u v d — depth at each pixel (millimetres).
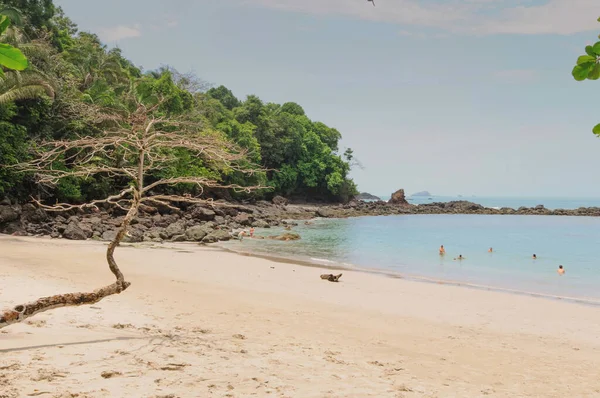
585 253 36812
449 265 28938
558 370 9180
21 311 6004
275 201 82562
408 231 56219
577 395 7531
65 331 8492
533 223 77938
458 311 15383
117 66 56469
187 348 8031
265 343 9180
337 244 38562
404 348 10086
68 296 6723
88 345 7566
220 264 23531
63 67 44188
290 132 91750
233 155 9688
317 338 10227
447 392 6941
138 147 9070
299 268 23984
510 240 47719
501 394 7172
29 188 37031
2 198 33844
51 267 18297
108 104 41938
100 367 6473
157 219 41906
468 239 47875
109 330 8922
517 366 9289
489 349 10695
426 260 31000
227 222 48375
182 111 54188
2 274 15352
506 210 107750
